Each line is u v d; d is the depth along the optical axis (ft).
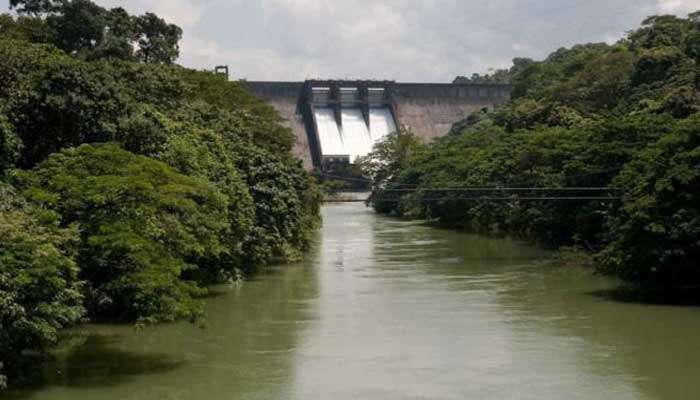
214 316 164.76
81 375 116.98
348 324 156.76
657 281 191.42
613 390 110.11
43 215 112.16
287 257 260.42
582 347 135.85
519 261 261.65
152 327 148.66
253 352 133.18
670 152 181.88
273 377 117.70
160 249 129.59
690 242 168.25
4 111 144.46
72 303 113.60
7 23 292.81
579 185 257.14
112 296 137.08
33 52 161.07
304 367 123.54
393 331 150.00
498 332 148.56
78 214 124.47
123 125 160.15
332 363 126.21
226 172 202.08
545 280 215.51
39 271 97.04
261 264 245.86
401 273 233.35
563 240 287.69
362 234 387.14
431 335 146.41
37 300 99.40
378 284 210.38
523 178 331.36
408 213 523.70
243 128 260.83
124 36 334.85
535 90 608.60
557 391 110.01
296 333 148.46
